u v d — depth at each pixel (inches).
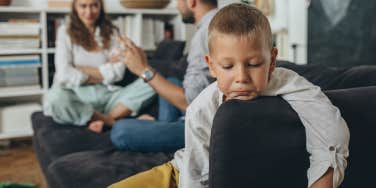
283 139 34.3
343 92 39.2
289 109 35.2
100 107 99.7
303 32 135.2
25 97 150.9
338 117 34.6
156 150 66.6
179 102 73.6
